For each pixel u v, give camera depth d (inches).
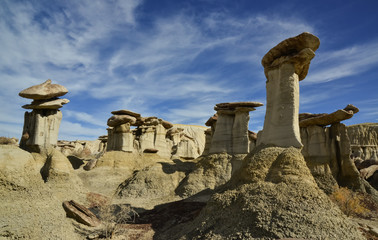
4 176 511.5
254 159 541.3
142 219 661.9
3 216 458.0
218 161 971.3
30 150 750.5
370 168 1125.1
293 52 587.2
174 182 992.9
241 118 1018.1
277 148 544.7
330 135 910.4
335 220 375.2
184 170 1086.4
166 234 534.6
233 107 1055.6
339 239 343.3
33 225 478.9
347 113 834.8
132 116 1230.9
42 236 470.6
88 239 518.6
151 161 1222.3
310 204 397.7
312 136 935.0
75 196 695.7
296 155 496.1
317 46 568.4
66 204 603.2
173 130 1972.2
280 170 480.1
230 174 924.0
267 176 496.4
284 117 563.5
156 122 1424.7
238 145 997.2
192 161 1218.6
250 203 425.7
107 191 951.0
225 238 386.3
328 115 882.8
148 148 1296.8
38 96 733.3
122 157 1136.2
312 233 347.3
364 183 846.5
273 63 621.9
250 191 461.1
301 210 385.1
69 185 699.4
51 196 592.4
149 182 941.2
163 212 703.7
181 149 1620.3
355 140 2292.1
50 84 780.6
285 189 434.3
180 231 515.2
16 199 507.8
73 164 1170.0
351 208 620.7
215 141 1046.4
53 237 479.5
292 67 579.8
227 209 456.4
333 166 867.4
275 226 366.0
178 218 628.4
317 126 935.7
